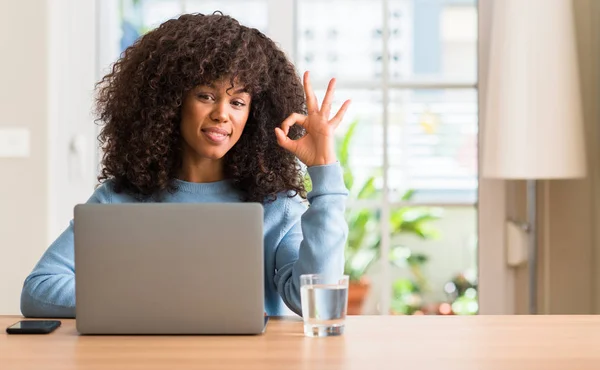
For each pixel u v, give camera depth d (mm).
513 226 3582
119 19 3971
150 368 1334
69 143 3871
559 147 3195
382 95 3916
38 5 3799
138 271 1596
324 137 1824
